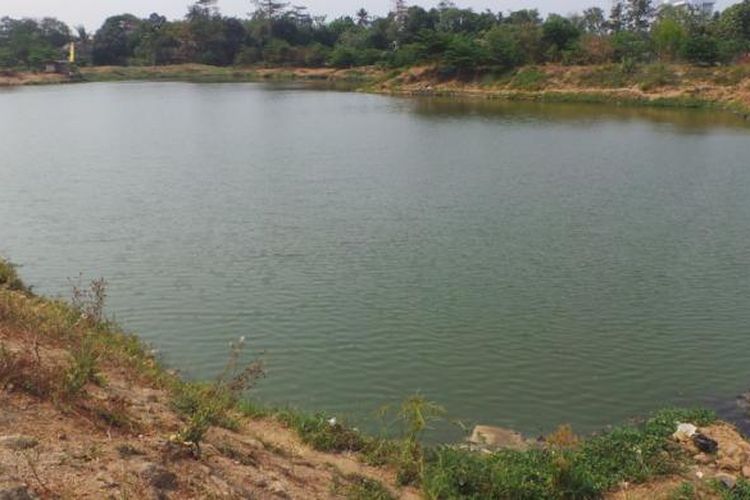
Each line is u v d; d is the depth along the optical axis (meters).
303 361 15.30
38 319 11.13
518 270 21.38
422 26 156.38
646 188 33.88
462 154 45.03
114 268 21.19
